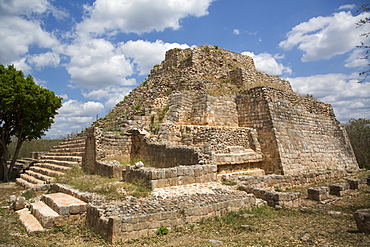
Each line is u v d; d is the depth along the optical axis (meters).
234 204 10.23
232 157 16.45
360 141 34.12
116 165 13.95
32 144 36.09
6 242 7.30
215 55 28.70
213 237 7.39
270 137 19.00
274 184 14.95
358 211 7.23
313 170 20.42
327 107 26.14
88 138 17.45
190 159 13.72
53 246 7.08
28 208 11.15
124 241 7.23
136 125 19.17
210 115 19.78
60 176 15.35
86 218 8.94
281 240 6.70
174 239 7.32
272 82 29.14
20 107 20.44
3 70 20.81
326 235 6.95
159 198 9.27
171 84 24.70
